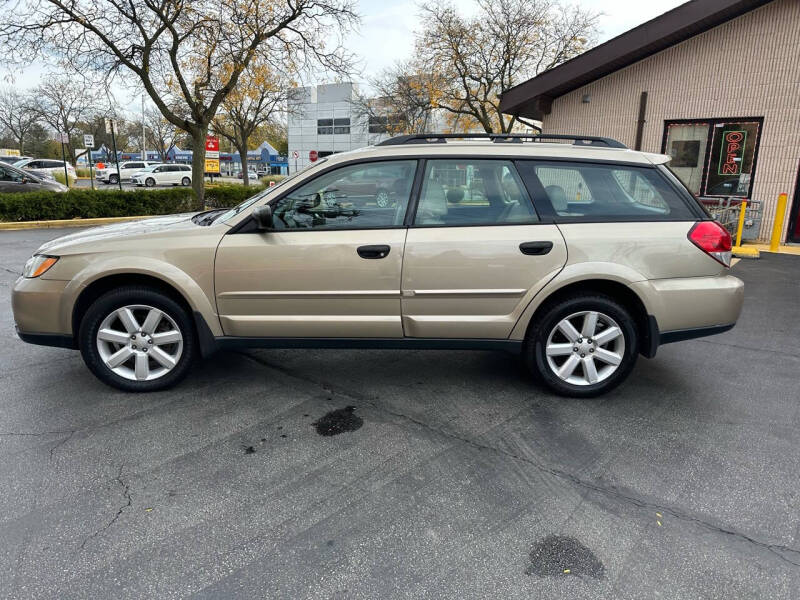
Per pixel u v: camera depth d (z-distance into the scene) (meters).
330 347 3.69
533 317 3.66
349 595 2.02
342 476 2.80
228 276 3.54
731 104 10.96
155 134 55.00
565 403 3.70
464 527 2.40
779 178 10.75
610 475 2.82
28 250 9.91
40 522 2.40
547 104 12.96
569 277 3.50
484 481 2.76
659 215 3.61
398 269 3.49
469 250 3.48
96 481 2.72
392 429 3.31
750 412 3.59
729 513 2.51
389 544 2.29
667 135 11.79
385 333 3.63
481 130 26.95
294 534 2.35
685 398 3.80
